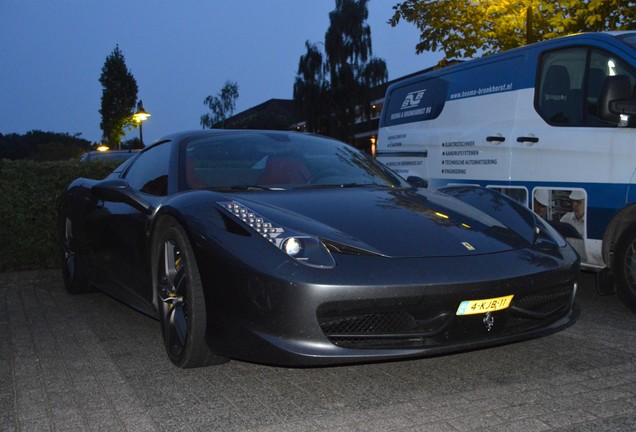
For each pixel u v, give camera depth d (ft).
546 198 16.37
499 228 11.00
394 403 9.23
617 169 14.53
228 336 9.50
